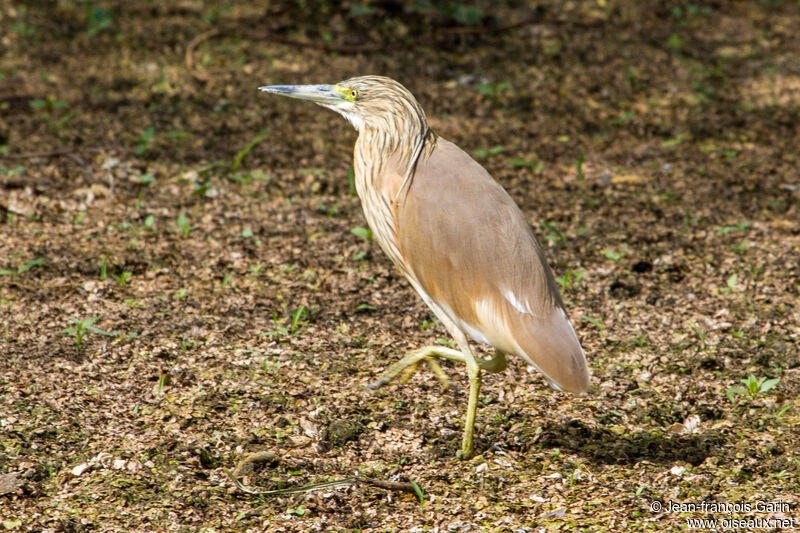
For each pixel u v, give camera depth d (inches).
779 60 755.4
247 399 346.0
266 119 636.1
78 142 583.8
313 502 291.7
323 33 776.3
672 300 426.3
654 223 504.7
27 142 578.2
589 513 284.2
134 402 341.7
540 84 706.8
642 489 295.4
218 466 310.7
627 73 723.4
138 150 567.8
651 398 350.9
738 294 429.7
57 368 359.9
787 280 439.2
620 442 323.9
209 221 498.9
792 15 853.2
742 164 581.0
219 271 448.1
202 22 787.4
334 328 401.4
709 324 403.2
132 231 481.4
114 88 667.4
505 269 289.6
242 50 741.3
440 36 782.5
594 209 522.3
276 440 323.6
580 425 332.2
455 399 350.3
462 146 603.8
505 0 856.9
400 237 306.8
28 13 786.8
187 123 621.9
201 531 276.2
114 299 417.1
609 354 382.6
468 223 294.4
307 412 339.6
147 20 789.9
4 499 286.4
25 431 320.2
